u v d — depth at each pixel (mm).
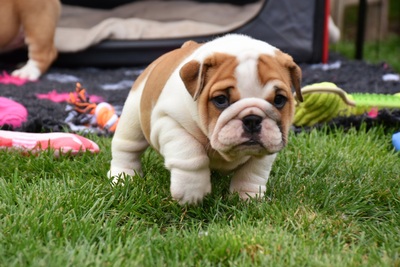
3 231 2898
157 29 7180
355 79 6402
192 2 8344
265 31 6957
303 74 6508
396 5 11711
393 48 9664
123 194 3373
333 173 3826
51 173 3715
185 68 2979
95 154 4074
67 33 7195
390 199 3510
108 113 4758
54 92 5801
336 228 3143
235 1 8438
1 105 4527
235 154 2977
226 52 2986
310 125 4824
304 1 6930
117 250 2717
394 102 4965
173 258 2756
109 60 7066
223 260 2748
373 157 4082
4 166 3754
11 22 6488
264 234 2941
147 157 3973
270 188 3529
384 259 2799
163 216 3258
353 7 10984
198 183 3168
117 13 8078
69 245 2756
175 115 3102
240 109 2869
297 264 2684
